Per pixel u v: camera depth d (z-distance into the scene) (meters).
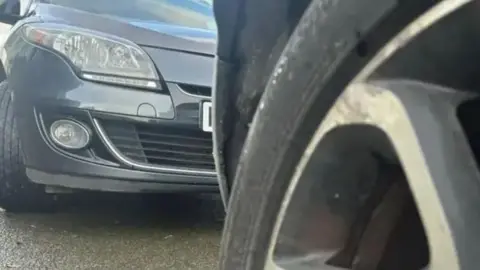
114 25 2.76
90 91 2.60
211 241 2.81
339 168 0.98
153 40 2.70
